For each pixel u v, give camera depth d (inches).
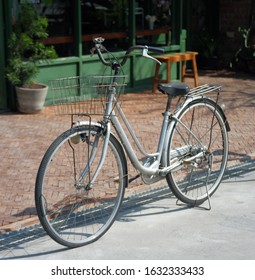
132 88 417.1
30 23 346.0
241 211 214.4
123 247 184.5
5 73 350.0
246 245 186.5
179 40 442.0
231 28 506.3
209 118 226.7
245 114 357.7
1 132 313.0
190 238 191.5
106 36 400.8
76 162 228.8
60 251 181.8
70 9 378.3
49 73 367.9
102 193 223.6
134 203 219.6
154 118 345.4
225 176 250.2
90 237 186.9
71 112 181.2
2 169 257.1
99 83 183.0
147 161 200.8
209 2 513.3
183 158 209.8
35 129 319.3
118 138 211.0
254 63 494.9
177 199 223.6
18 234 193.3
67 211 203.0
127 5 410.3
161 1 432.1
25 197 225.1
